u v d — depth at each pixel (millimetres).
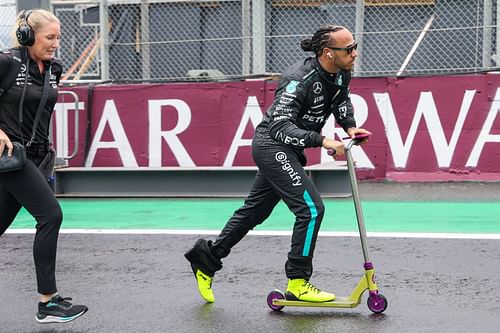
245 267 6453
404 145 10766
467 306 5207
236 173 10398
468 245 7059
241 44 11969
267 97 10898
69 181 10773
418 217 8547
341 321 4945
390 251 6898
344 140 5094
